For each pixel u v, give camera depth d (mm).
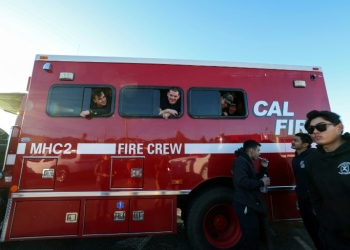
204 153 3436
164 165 3342
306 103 3854
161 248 3639
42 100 3320
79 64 3508
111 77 3520
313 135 1843
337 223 1639
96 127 3336
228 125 3572
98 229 3113
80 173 3197
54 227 3051
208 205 3338
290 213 3504
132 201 3230
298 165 3135
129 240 3941
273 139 3641
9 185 3156
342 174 1598
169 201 3289
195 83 3656
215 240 3406
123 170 3270
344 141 1770
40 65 3434
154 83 3578
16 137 3291
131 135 3367
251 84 3783
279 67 3932
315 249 3594
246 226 2639
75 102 3375
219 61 3795
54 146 3215
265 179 2812
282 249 3592
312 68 4031
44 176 3131
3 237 2939
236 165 2828
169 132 3438
